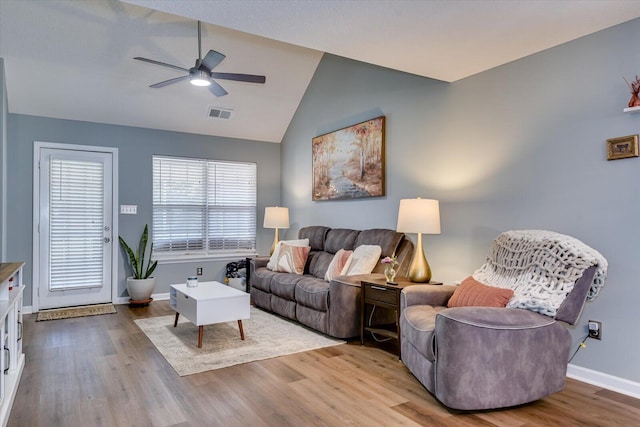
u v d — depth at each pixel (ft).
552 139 9.76
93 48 14.42
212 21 8.04
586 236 9.14
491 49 9.61
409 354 9.36
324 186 17.79
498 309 8.09
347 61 16.67
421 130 13.25
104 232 17.61
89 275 17.31
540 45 9.46
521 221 10.41
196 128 19.43
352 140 16.08
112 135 17.78
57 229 16.69
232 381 9.17
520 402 7.77
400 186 14.05
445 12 7.72
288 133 21.21
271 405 8.00
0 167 12.59
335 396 8.43
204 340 12.23
